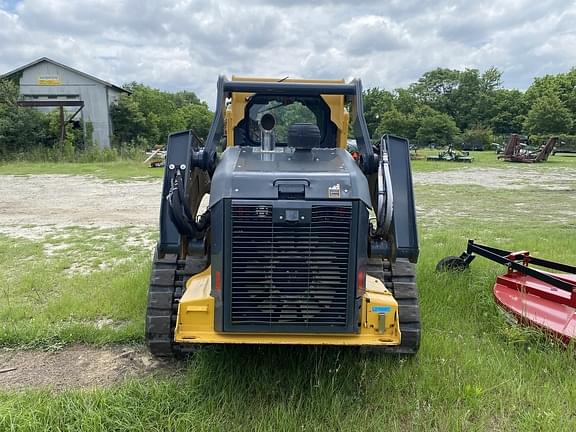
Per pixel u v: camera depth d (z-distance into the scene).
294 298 3.37
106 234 9.32
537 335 4.31
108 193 15.14
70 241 8.70
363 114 4.43
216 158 4.28
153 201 13.55
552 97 63.22
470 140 55.12
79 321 5.04
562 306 4.70
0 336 4.57
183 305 3.45
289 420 3.22
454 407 3.45
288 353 3.98
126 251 7.91
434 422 3.33
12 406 3.33
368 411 3.43
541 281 5.29
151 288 4.10
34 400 3.45
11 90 32.19
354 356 4.03
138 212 11.79
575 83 77.81
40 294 5.83
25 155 28.70
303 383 3.66
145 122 43.47
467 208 13.02
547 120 60.88
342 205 3.29
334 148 4.51
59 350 4.46
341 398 3.50
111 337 4.57
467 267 6.20
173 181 3.78
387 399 3.57
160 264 4.21
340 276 3.35
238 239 3.30
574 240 8.45
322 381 3.59
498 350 4.27
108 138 38.69
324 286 3.36
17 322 4.98
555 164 30.12
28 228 9.88
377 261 4.28
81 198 14.08
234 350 3.97
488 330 4.73
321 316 3.39
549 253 7.46
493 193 16.19
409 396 3.60
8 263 7.21
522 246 7.92
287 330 3.40
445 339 4.38
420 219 11.23
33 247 8.12
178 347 4.11
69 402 3.38
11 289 5.98
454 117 89.00
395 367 3.94
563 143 46.66
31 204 12.98
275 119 4.61
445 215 11.88
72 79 37.75
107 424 3.19
